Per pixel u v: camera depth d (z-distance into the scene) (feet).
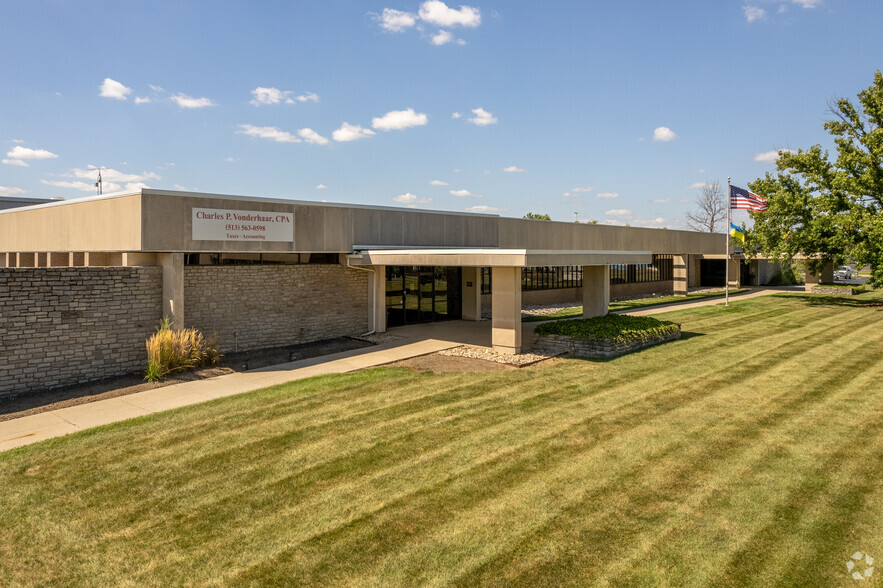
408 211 66.03
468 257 50.24
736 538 19.57
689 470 25.23
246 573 17.88
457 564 18.25
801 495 22.65
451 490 23.53
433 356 51.21
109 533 20.35
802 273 155.74
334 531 20.36
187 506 22.31
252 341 52.60
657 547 19.08
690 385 40.14
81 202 50.98
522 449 27.94
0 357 37.40
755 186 106.63
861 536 19.52
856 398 36.14
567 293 105.29
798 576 17.38
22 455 27.43
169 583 17.43
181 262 45.55
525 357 50.08
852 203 95.30
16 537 20.11
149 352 42.86
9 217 66.23
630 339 52.90
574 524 20.66
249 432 30.60
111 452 27.81
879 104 93.04
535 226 87.71
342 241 58.49
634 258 67.36
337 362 48.42
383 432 30.53
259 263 53.83
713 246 137.39
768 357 49.93
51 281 39.70
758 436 29.43
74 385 40.73
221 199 47.85
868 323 71.67
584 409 34.50
